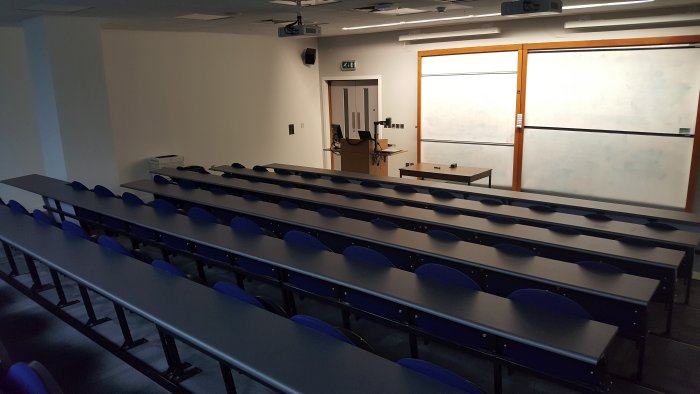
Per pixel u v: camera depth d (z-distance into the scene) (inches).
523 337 94.1
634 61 301.6
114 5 227.1
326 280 126.0
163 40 352.2
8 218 189.9
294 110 452.4
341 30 382.3
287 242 155.4
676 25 285.1
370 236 164.7
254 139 423.5
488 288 151.0
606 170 325.1
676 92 291.4
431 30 376.5
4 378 95.1
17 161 316.8
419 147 409.1
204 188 300.4
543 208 211.6
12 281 208.2
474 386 78.3
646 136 306.2
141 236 206.4
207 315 105.6
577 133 331.3
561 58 327.6
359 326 168.7
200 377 135.3
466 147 383.6
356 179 297.6
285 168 333.4
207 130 388.5
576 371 100.3
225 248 150.0
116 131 336.5
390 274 126.7
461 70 372.8
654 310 178.9
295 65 446.3
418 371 84.3
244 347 92.4
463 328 114.8
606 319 129.7
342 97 461.4
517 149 356.8
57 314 175.0
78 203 219.6
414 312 123.0
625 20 293.6
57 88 275.4
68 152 284.0
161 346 152.2
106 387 131.1
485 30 345.4
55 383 81.8
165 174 310.5
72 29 276.2
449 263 158.2
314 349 91.7
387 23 337.7
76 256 144.6
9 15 258.8
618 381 134.0
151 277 127.5
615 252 150.3
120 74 333.4
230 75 397.1
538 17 327.6
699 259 229.3
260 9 252.1
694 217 202.4
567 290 133.6
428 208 226.7
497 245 163.8
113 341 155.9
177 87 365.1
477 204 221.3
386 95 423.8
